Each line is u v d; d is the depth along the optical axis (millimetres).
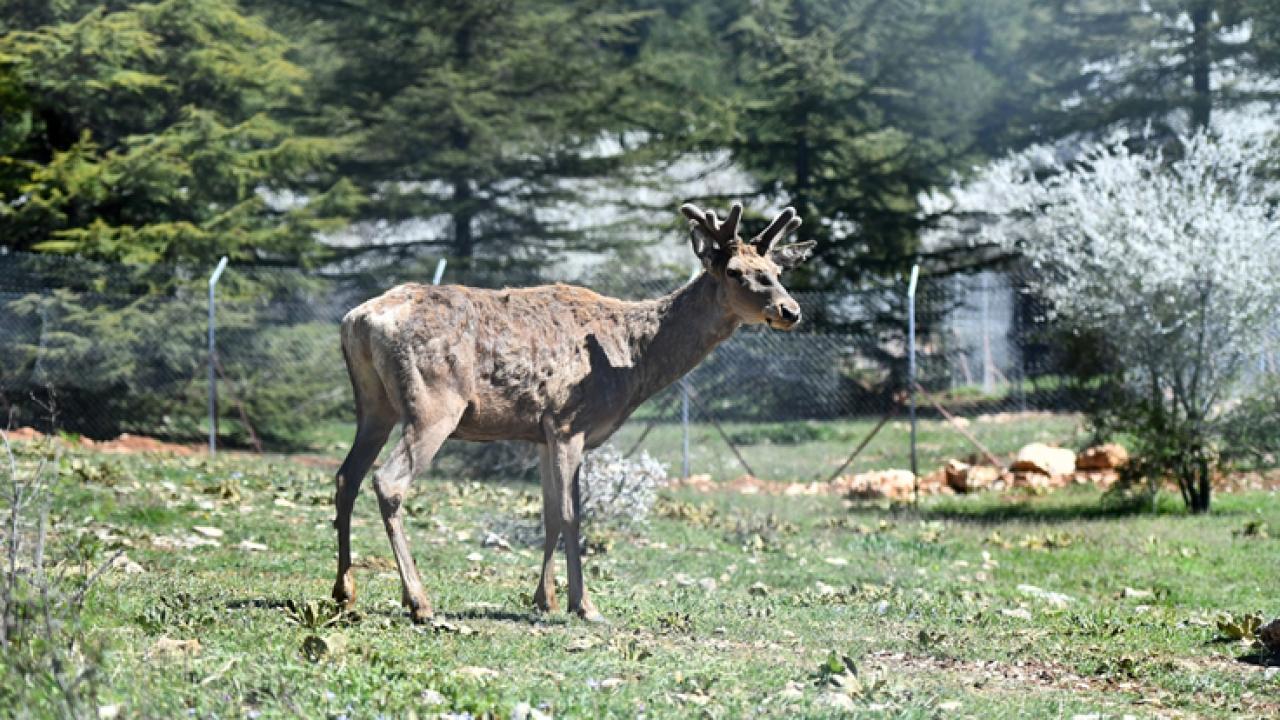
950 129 44625
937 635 11969
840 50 45406
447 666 8867
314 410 33094
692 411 32719
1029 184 39188
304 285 36031
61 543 12602
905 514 21359
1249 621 12422
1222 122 42750
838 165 43625
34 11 36125
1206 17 40750
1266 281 21500
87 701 6852
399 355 10398
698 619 12031
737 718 8219
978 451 31125
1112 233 23109
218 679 7824
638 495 18125
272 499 18375
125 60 35281
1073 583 15891
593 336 11297
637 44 58250
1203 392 21750
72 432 30922
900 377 36938
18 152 35531
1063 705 9664
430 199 43594
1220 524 20359
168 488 18156
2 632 7457
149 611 9711
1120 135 42594
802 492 24594
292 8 45156
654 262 47688
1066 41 43219
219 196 35688
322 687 7918
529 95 45781
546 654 9633
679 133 45906
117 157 33500
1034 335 30781
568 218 49594
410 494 20016
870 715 8594
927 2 46719
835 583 15336
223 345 32844
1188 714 9727
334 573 13320
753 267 11328
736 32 53094
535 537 16547
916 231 42688
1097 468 26156
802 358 33844
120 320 30766
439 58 45031
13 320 31547
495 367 10773
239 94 37844
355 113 43781
